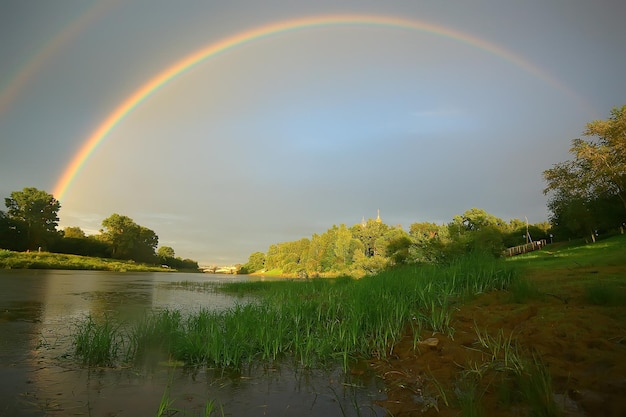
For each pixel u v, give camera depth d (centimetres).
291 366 756
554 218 6159
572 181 4947
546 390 449
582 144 4791
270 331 917
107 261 10531
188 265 19412
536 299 943
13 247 9294
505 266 1273
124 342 959
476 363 607
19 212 9562
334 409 540
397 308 914
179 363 777
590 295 855
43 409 543
